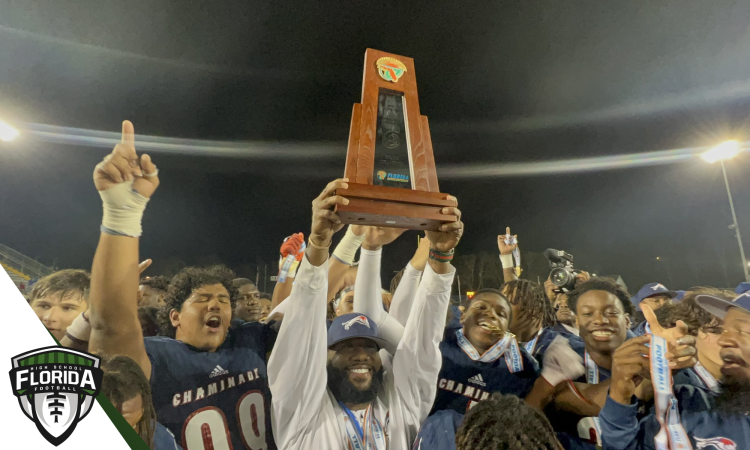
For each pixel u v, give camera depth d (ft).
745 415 5.88
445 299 5.46
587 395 6.03
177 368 5.01
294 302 5.08
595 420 5.92
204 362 5.15
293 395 5.20
